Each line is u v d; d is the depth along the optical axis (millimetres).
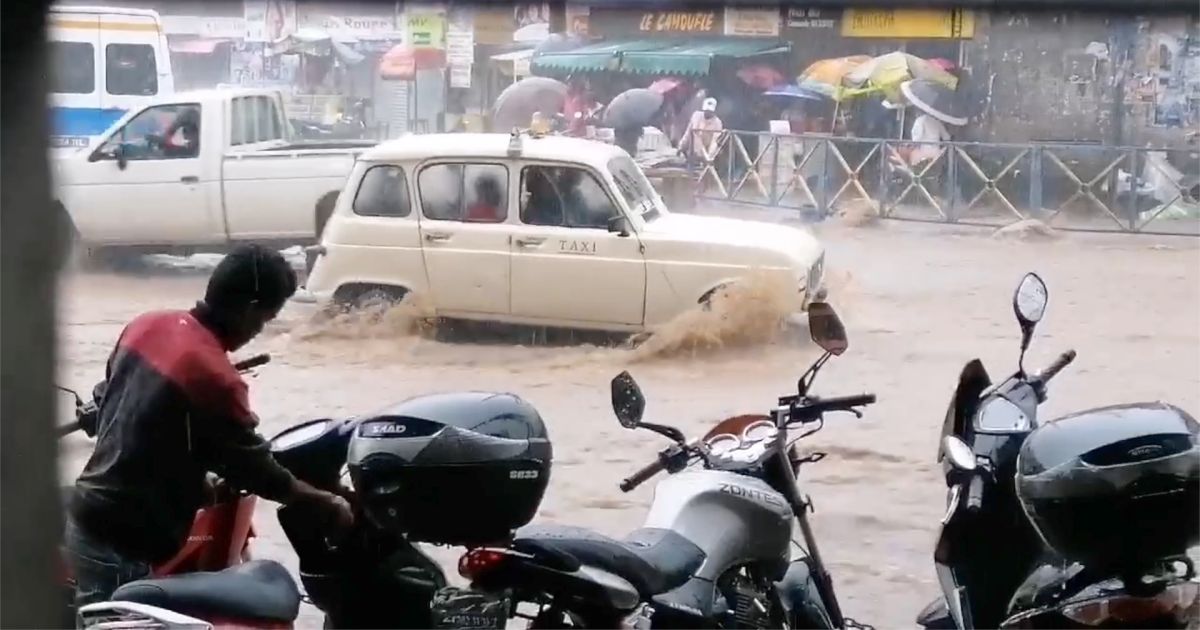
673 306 11953
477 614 3799
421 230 12445
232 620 3951
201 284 15719
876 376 11180
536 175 12273
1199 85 22609
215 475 4750
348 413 10039
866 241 19891
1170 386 10742
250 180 15766
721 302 11844
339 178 15805
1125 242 19641
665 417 9859
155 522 4469
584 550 3906
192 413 4402
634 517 7684
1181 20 22172
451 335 12570
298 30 28078
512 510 3936
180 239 15891
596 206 12164
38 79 5039
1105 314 13906
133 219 15781
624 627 3848
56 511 4707
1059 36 22750
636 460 8812
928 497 8078
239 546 4684
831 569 6918
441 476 3869
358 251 12570
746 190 22438
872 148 21547
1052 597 4352
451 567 6484
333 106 27703
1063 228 20688
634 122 23609
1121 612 4074
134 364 4516
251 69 28328
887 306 14250
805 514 4695
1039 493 4074
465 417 3928
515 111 24219
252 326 4625
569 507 7848
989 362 11609
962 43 23250
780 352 11945
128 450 4469
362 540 4332
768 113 24328
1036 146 20703
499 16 26688
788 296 11867
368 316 12555
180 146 15859
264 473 4367
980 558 4781
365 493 3969
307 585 4430
